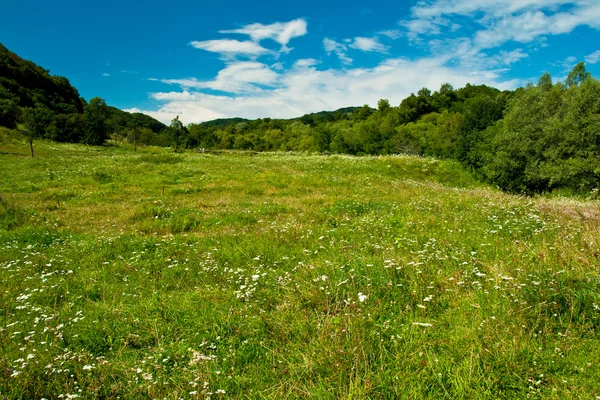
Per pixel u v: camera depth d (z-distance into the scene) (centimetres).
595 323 417
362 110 12800
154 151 6262
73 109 9719
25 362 393
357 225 1012
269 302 536
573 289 464
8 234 1038
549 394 326
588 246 627
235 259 774
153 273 710
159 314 516
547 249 630
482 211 1122
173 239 977
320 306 500
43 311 549
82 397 345
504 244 734
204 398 339
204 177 2430
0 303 589
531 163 2483
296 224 1046
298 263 666
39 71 10331
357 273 570
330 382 350
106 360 416
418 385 341
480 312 448
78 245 933
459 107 10044
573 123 2281
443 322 451
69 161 3259
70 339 463
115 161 3325
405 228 926
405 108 11006
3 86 8044
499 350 374
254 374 382
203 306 530
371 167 2853
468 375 344
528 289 474
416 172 2817
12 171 2589
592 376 337
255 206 1552
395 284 540
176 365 401
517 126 2709
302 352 407
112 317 519
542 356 368
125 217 1323
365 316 459
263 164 3312
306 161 3475
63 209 1502
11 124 6128
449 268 603
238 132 14150
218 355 419
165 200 1698
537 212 1088
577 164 2195
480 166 2903
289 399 337
